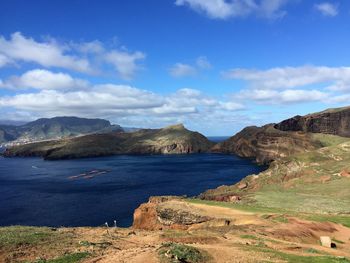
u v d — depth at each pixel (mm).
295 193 93000
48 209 106750
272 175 127312
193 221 57438
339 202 77562
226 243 36531
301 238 43906
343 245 43406
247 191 108000
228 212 59094
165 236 39125
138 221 69250
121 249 31469
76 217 96125
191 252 28016
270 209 63344
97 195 129250
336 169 117688
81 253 27922
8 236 33094
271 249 34531
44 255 28391
